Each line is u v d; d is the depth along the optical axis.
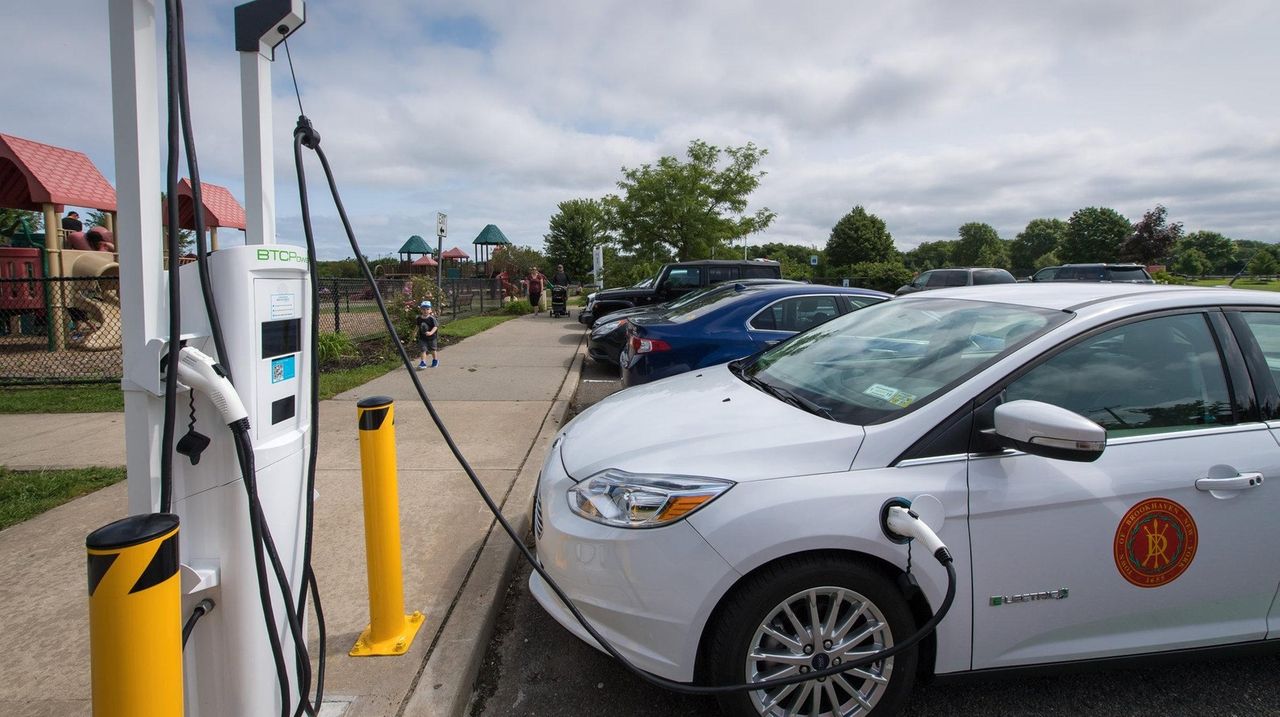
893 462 2.38
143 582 1.34
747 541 2.23
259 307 1.87
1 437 5.94
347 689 2.55
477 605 3.13
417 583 3.34
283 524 1.98
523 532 3.98
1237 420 2.60
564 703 2.67
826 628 2.32
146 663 1.36
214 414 1.80
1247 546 2.50
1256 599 2.55
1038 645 2.45
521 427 6.39
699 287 12.87
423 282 13.65
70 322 11.32
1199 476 2.46
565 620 2.52
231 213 16.08
